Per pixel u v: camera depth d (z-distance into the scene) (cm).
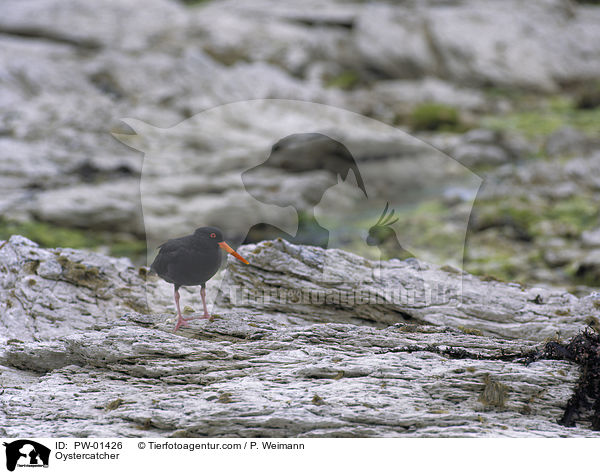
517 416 766
